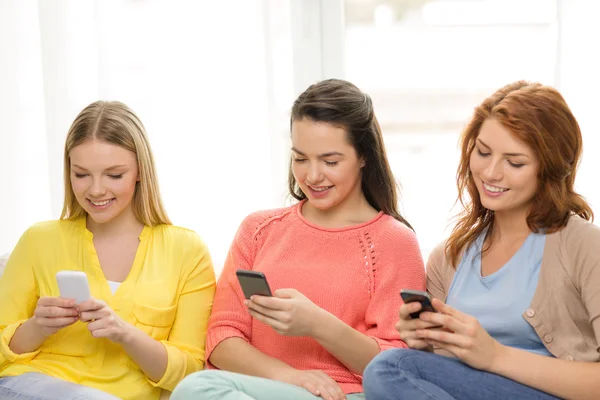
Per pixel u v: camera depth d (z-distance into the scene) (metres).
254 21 2.18
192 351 1.79
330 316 1.62
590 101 2.18
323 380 1.61
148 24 2.19
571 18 2.18
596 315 1.50
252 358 1.69
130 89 2.20
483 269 1.68
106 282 1.78
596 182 2.19
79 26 2.20
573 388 1.46
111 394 1.65
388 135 2.32
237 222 2.23
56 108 2.21
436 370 1.47
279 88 2.22
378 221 1.79
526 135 1.54
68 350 1.75
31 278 1.81
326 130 1.67
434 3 2.27
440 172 2.31
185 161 2.21
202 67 2.19
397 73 2.30
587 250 1.54
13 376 1.66
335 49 2.26
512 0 2.25
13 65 2.23
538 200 1.61
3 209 2.27
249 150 2.21
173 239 1.85
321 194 1.73
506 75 2.28
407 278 1.74
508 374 1.48
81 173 1.75
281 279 1.75
